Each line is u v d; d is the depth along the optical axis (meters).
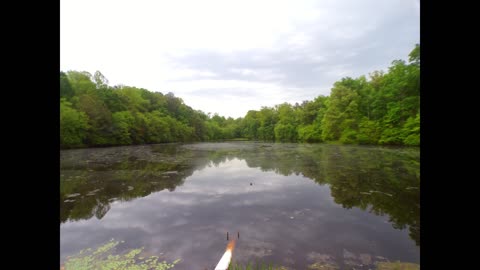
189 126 68.12
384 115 27.84
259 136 76.06
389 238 5.22
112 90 42.12
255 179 11.57
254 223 6.16
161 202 8.05
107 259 4.50
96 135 32.44
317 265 4.16
